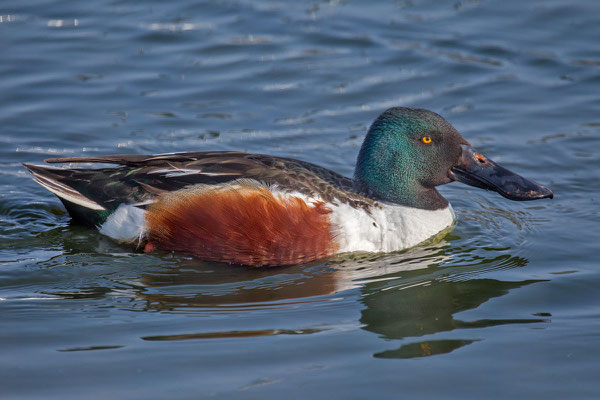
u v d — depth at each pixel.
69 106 16.66
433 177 12.62
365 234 12.06
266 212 11.62
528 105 16.83
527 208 13.95
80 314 10.43
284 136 15.97
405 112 12.53
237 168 12.16
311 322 10.25
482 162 12.65
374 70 18.00
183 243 11.98
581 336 9.74
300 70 18.00
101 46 18.62
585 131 15.96
